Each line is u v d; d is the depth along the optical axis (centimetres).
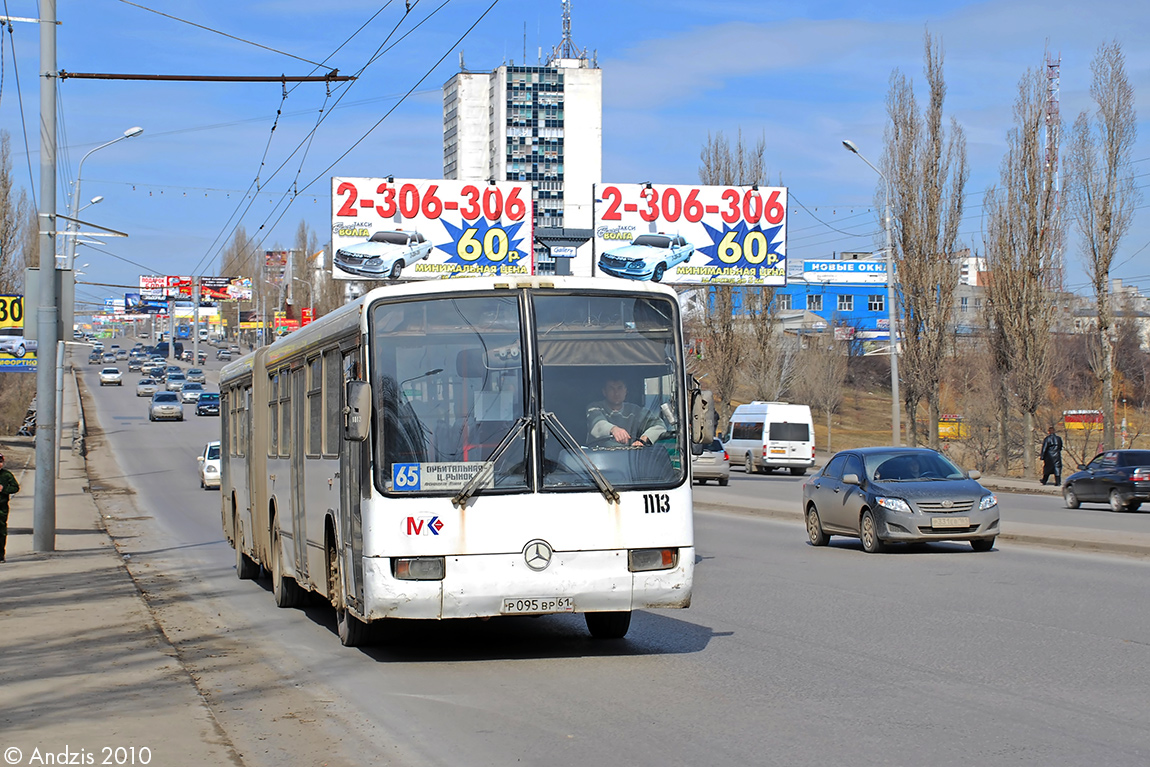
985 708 748
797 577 1511
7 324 3681
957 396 6644
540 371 934
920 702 770
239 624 1255
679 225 3244
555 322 946
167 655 1000
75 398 8944
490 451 916
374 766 653
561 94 15112
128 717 751
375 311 925
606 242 3219
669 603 936
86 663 961
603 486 923
